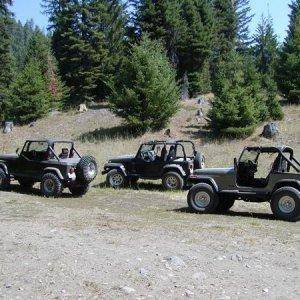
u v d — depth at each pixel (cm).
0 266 698
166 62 3481
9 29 4291
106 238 912
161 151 1892
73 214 1227
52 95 4253
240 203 1567
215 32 5266
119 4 4606
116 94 3234
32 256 754
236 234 1002
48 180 1628
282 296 607
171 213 1323
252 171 1306
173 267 718
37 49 4872
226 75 3356
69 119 3822
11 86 4025
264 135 2831
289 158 1308
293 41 3756
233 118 2869
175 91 3284
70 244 844
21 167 1717
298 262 777
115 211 1341
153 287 623
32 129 3756
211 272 705
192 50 4553
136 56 3278
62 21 4600
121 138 3123
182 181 1828
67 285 621
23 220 1110
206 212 1337
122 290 605
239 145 2739
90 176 1644
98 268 698
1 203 1409
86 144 3086
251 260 783
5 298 571
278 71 3659
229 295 603
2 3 4119
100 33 4394
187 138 2986
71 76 4547
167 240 913
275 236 998
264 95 3244
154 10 4206
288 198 1218
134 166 1917
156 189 1906
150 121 3156
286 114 3241
